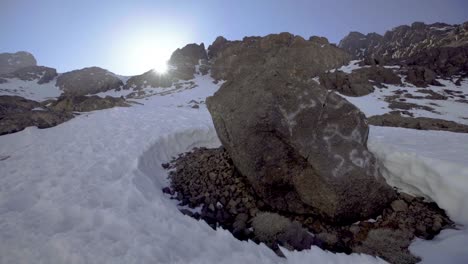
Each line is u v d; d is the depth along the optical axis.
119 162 4.36
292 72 3.69
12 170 4.34
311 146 3.12
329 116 3.34
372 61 37.94
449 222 2.74
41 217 2.79
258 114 3.36
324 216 3.05
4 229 2.55
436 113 18.39
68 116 9.01
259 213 3.23
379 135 6.23
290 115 3.32
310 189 3.10
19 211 2.98
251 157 3.46
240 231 2.95
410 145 4.41
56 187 3.47
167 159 5.29
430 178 3.14
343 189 2.88
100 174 3.93
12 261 2.14
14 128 7.20
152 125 7.19
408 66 34.97
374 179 2.99
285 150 3.29
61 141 5.94
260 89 3.55
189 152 5.63
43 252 2.21
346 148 3.13
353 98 24.08
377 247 2.51
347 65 41.16
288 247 2.53
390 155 3.74
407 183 3.43
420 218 2.87
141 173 3.97
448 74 32.25
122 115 8.91
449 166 2.99
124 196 3.15
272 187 3.40
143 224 2.58
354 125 3.31
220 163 4.58
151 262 2.03
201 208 3.55
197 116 9.47
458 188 2.80
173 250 2.21
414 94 24.25
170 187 4.14
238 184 3.94
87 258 2.09
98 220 2.67
